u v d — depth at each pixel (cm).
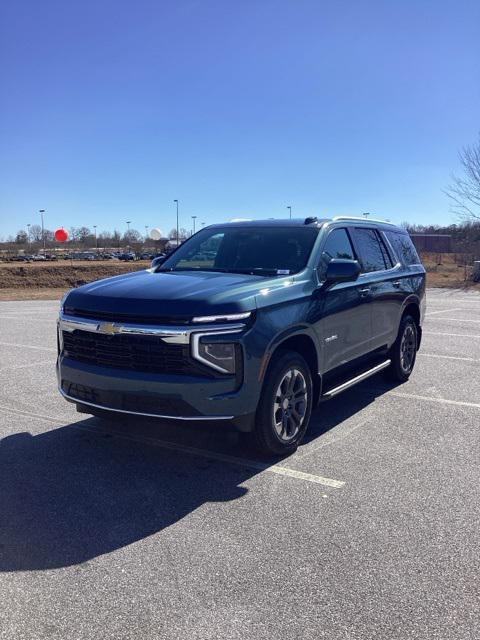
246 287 452
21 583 306
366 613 280
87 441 520
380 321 647
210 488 422
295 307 479
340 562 324
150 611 282
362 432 546
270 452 468
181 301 424
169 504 397
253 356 429
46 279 4106
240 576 311
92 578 310
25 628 270
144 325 424
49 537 353
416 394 685
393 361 714
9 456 484
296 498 405
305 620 274
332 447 506
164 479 438
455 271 3759
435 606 285
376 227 697
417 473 448
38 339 1109
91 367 452
